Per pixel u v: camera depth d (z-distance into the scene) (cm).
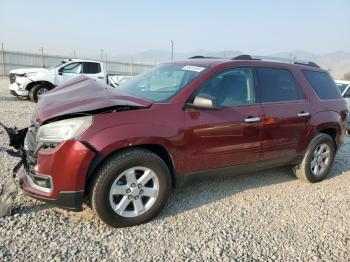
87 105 335
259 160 448
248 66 443
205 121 381
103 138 320
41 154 321
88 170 323
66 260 293
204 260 309
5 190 373
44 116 332
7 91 1745
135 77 486
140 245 325
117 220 343
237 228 371
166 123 356
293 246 343
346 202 462
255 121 424
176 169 375
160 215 386
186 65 441
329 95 543
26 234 325
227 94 414
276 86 467
